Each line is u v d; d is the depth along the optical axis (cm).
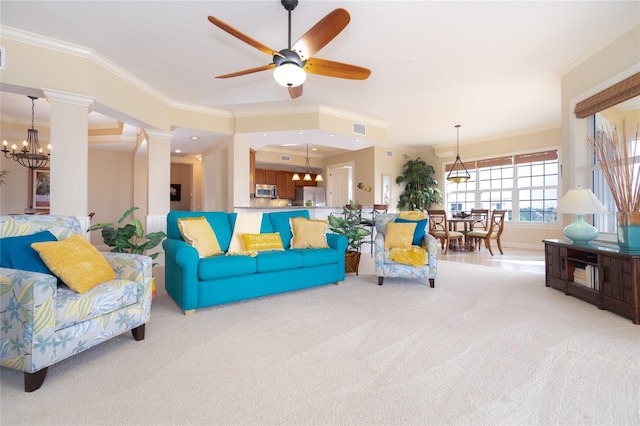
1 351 150
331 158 916
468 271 431
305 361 178
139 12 274
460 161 731
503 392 147
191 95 472
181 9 269
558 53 339
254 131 542
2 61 298
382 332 220
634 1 255
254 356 184
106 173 716
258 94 468
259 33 305
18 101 487
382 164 795
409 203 795
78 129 334
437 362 176
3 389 150
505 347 194
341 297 306
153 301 292
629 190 262
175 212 326
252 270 286
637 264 233
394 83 420
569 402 139
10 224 195
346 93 460
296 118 527
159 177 479
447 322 238
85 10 271
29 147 568
